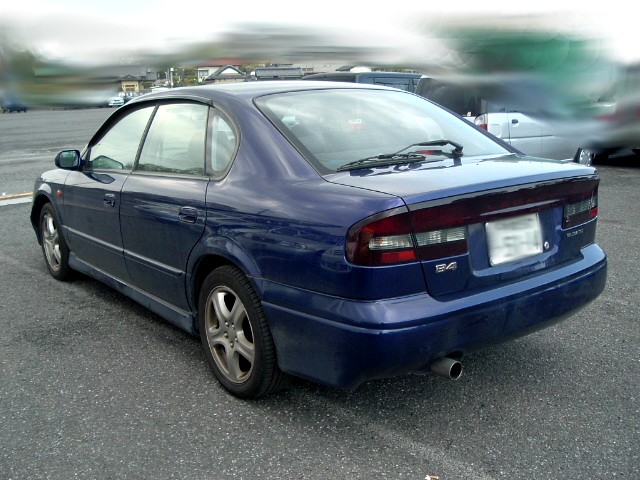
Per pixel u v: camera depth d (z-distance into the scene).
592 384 3.29
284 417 3.04
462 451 2.72
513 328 2.81
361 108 3.57
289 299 2.76
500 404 3.12
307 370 2.78
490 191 2.69
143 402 3.21
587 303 3.17
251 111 3.29
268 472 2.60
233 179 3.17
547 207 2.95
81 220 4.57
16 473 2.62
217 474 2.59
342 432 2.90
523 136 9.59
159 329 4.21
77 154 4.59
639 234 6.37
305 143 3.10
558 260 3.03
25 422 3.04
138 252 3.89
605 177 10.20
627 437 2.79
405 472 2.58
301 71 13.87
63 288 5.11
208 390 3.33
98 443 2.84
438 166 3.00
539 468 2.58
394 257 2.49
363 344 2.50
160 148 3.83
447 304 2.59
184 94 3.77
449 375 2.61
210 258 3.29
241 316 3.14
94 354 3.82
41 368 3.63
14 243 6.59
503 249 2.79
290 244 2.75
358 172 2.91
